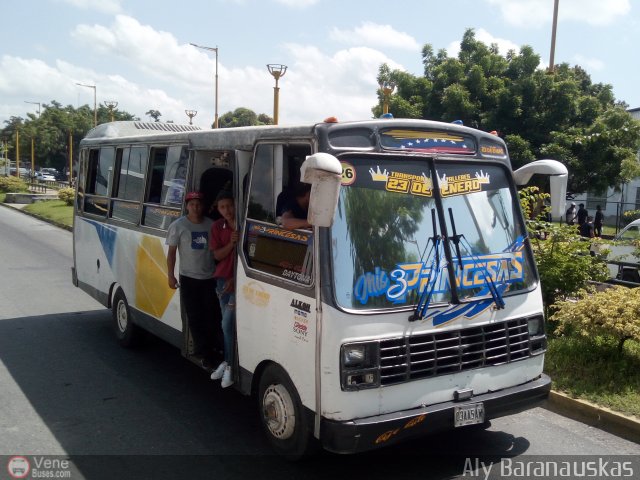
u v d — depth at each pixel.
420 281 4.29
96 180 8.50
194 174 5.96
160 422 5.47
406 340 4.13
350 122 4.23
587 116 14.80
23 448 4.91
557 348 6.58
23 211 28.92
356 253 4.11
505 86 14.77
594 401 5.55
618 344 6.30
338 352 3.93
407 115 14.77
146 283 6.82
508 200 5.00
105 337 8.26
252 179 4.88
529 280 4.93
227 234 5.30
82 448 4.93
